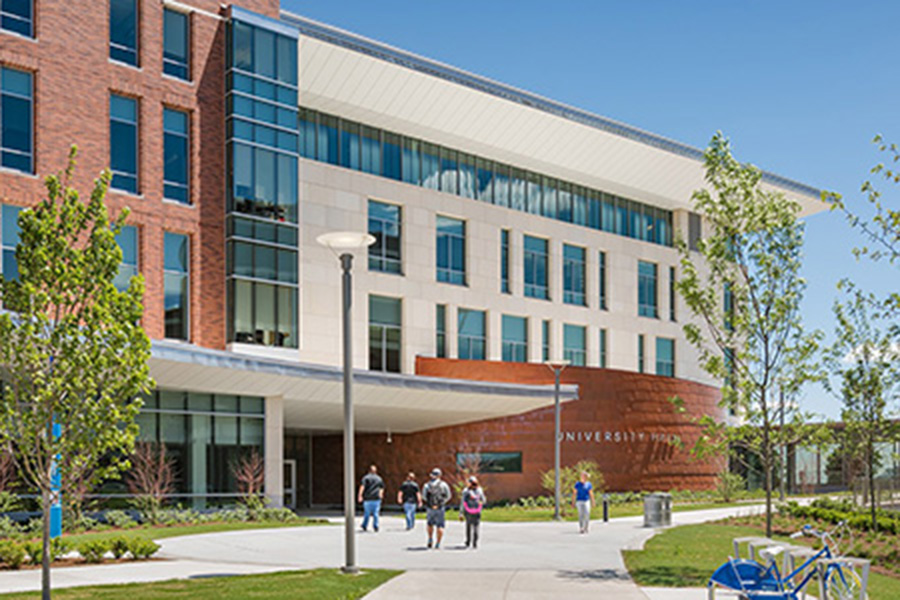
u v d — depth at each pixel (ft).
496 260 161.48
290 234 119.14
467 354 156.97
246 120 115.55
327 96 135.54
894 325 64.95
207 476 108.99
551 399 146.30
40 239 44.34
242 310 112.98
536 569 59.36
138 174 107.34
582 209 178.09
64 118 101.04
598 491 151.33
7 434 43.06
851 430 93.25
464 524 102.27
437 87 142.92
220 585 50.72
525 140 159.53
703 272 195.52
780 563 60.75
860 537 84.79
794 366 65.31
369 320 143.23
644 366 186.09
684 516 116.98
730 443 71.82
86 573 57.06
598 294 177.88
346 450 56.95
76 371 43.09
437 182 154.92
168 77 110.52
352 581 52.70
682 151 179.32
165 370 96.73
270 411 115.24
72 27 102.68
